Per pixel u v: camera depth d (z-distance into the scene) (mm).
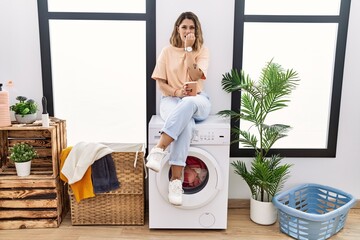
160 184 2035
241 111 2328
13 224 2180
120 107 2533
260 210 2258
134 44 2438
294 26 2422
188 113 1905
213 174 2031
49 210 2189
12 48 2361
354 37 2375
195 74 2152
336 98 2449
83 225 2244
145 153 2428
